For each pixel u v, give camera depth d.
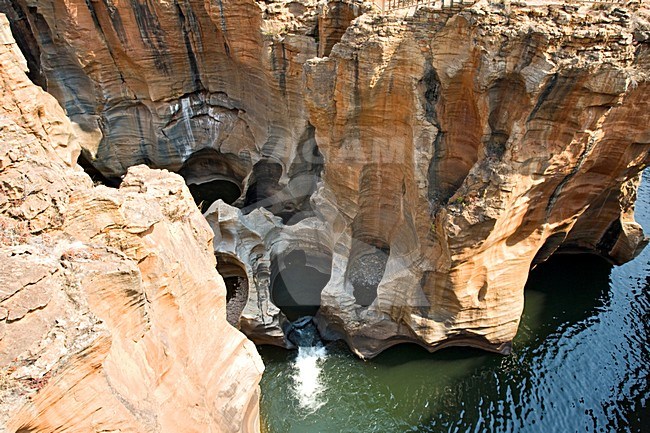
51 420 6.47
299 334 17.89
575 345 17.39
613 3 14.35
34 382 6.12
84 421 6.87
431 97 15.27
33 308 6.65
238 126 25.19
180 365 9.72
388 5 17.38
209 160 27.02
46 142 13.45
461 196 14.29
